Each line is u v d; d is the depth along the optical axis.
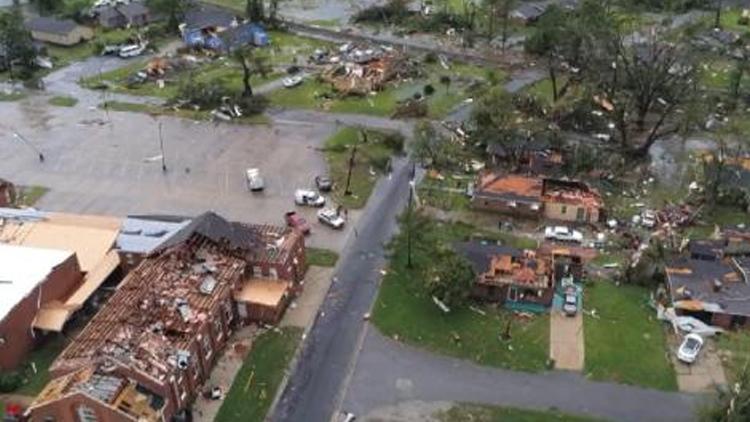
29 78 147.00
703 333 79.56
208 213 86.75
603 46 127.31
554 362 76.31
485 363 76.38
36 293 77.62
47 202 104.31
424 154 112.31
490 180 103.12
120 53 157.88
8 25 150.75
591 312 83.00
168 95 138.50
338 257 92.00
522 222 99.38
